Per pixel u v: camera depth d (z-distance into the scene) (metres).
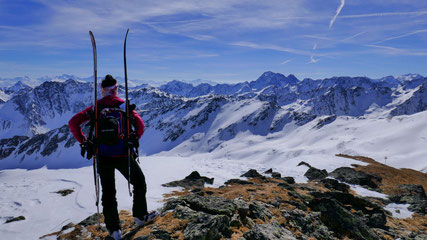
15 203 8.28
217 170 18.19
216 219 4.40
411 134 172.12
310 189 11.75
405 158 140.50
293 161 35.22
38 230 6.25
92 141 3.34
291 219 6.29
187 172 16.02
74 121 3.23
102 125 3.28
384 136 181.12
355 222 6.62
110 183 3.71
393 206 13.19
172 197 8.93
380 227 8.06
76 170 15.23
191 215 4.87
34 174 13.76
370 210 8.80
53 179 12.09
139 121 3.54
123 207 7.48
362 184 18.31
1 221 6.97
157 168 16.81
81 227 5.89
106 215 3.79
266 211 6.18
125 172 3.67
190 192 9.96
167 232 4.23
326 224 6.65
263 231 4.75
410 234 7.97
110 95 3.53
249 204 6.16
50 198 8.92
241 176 15.66
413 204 13.12
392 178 24.41
